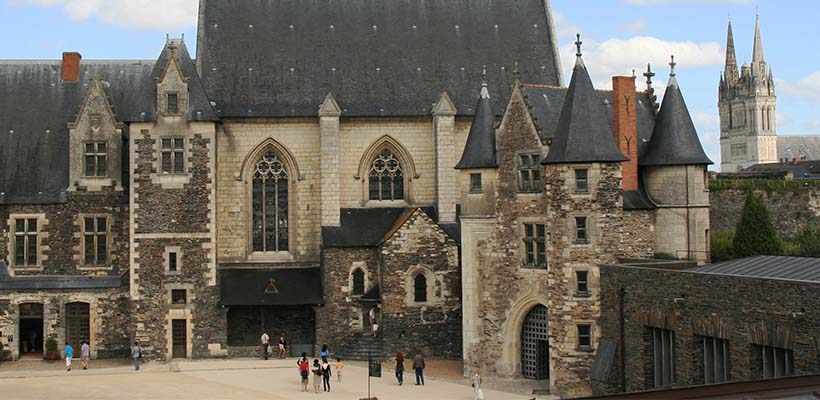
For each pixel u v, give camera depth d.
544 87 52.59
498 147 51.12
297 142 61.88
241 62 63.41
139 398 43.31
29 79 64.12
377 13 66.94
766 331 32.38
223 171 61.12
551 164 47.59
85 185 60.06
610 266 44.34
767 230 56.59
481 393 43.34
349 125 62.53
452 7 67.75
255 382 48.78
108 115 60.41
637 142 52.91
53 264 59.72
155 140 57.38
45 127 62.31
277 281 60.00
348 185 62.44
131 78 65.38
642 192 51.91
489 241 51.59
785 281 31.44
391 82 64.06
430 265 57.81
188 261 57.41
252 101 61.91
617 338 43.59
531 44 66.75
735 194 78.19
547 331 49.66
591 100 47.81
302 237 61.56
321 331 58.91
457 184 61.25
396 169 63.22
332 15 66.50
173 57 57.66
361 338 58.53
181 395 44.22
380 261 58.09
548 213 47.88
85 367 54.47
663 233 51.06
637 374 41.53
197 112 57.78
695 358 36.88
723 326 34.91
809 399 18.86
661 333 40.19
